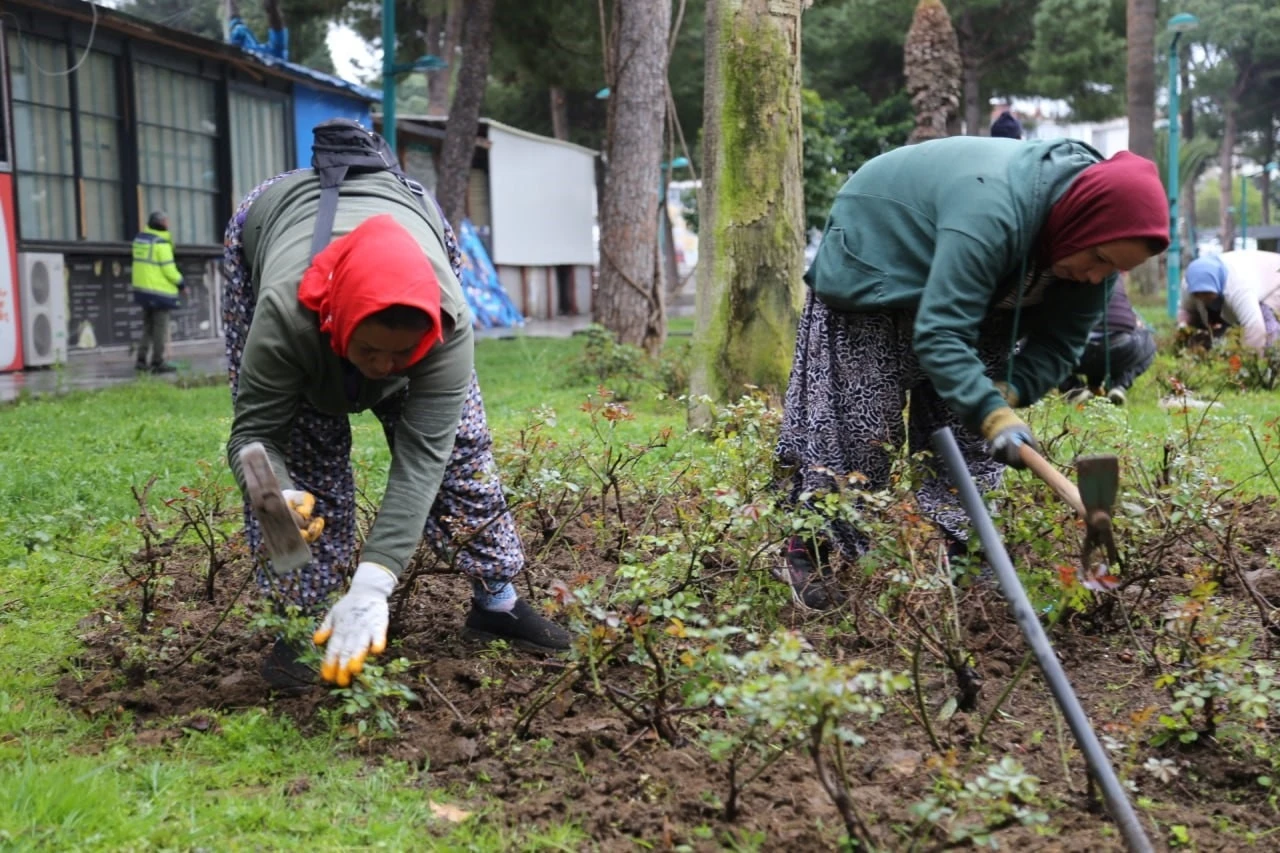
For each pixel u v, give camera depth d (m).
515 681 3.73
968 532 4.32
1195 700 3.06
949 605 3.82
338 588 3.77
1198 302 11.06
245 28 20.59
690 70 29.55
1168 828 2.92
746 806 2.96
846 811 2.68
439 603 4.57
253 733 3.37
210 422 9.47
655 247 14.52
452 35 29.72
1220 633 3.97
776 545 4.30
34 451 8.10
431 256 3.31
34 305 15.39
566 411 10.02
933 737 3.21
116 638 4.15
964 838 2.76
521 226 30.91
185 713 3.59
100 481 6.86
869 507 4.15
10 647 4.26
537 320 31.94
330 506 3.72
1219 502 4.73
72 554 5.24
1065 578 3.18
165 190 18.38
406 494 3.24
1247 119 59.75
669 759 3.18
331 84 21.33
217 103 19.42
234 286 3.59
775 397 7.75
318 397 3.38
